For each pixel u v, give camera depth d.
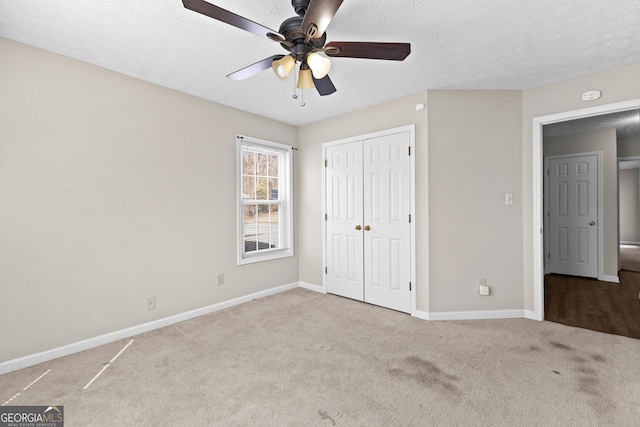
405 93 3.17
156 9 1.81
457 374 2.06
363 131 3.59
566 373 2.05
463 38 2.14
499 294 3.09
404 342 2.55
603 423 1.59
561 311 3.25
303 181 4.27
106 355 2.36
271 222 4.08
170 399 1.82
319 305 3.52
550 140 4.90
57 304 2.33
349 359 2.28
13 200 2.15
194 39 2.14
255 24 1.54
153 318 2.86
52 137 2.30
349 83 2.89
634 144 4.89
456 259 3.08
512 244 3.09
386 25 1.99
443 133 3.07
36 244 2.24
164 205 2.94
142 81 2.78
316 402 1.78
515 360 2.23
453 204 3.08
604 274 4.48
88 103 2.47
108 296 2.59
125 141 2.68
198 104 3.20
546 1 1.75
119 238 2.65
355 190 3.69
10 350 2.14
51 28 1.99
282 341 2.59
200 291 3.22
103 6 1.77
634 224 8.12
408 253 3.23
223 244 3.43
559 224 4.84
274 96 3.19
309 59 1.76
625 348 2.40
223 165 3.43
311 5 1.34
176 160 3.03
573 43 2.21
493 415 1.66
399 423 1.61
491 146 3.08
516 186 3.09
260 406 1.75
